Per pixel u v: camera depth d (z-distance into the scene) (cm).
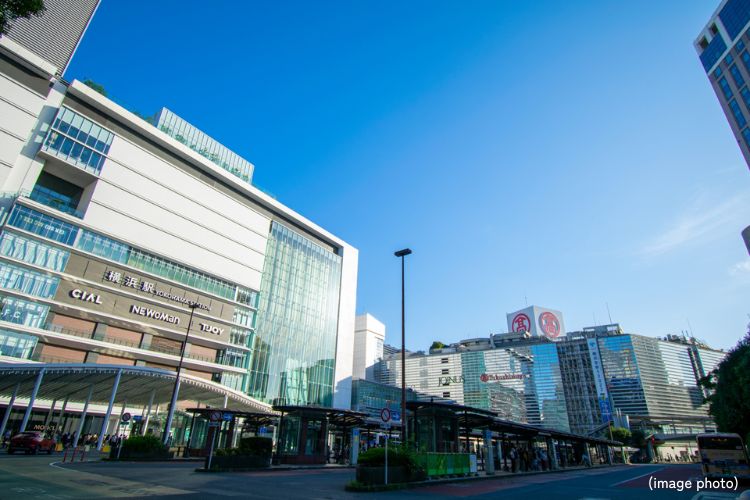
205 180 6831
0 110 4578
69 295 4672
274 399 6800
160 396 4725
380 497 1455
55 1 5500
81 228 4969
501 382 14562
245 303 6806
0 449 3097
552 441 3959
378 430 4309
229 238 6831
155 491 1316
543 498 1539
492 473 2738
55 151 4919
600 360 14250
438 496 1541
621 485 2239
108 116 5659
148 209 5744
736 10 8056
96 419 5009
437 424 2594
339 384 8331
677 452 12912
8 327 4097
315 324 8169
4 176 4469
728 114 8138
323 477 2128
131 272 5356
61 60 5428
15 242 4338
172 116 6812
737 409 3538
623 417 12494
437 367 15650
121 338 5138
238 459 2292
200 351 6009
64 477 1545
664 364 14900
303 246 8488
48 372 3309
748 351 3306
